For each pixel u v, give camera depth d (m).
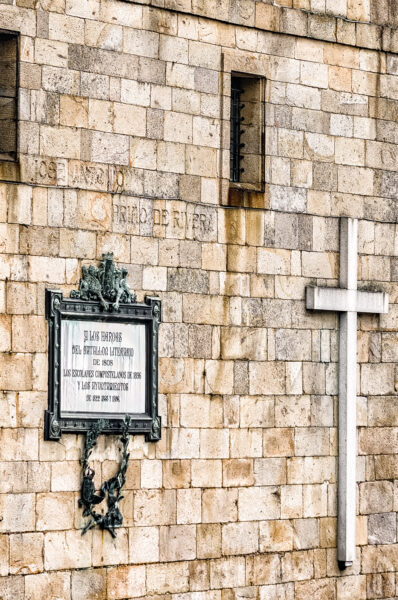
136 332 33.94
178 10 34.84
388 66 38.28
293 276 36.44
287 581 35.97
